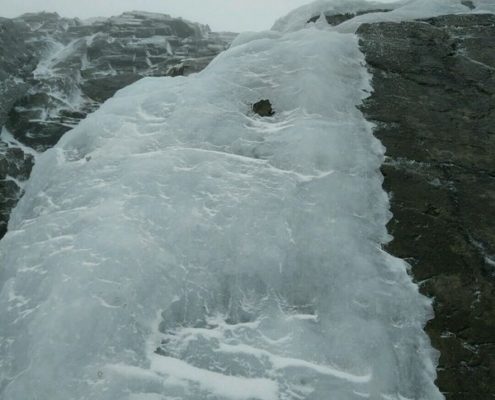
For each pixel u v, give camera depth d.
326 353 4.15
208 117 6.62
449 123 6.50
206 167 5.79
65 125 13.14
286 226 5.11
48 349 4.02
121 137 6.73
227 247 4.93
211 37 24.42
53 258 4.98
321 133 6.10
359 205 5.42
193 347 4.21
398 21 8.48
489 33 8.01
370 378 3.99
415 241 5.14
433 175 5.81
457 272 4.84
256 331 4.36
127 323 4.23
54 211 5.84
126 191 5.59
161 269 4.69
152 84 8.47
